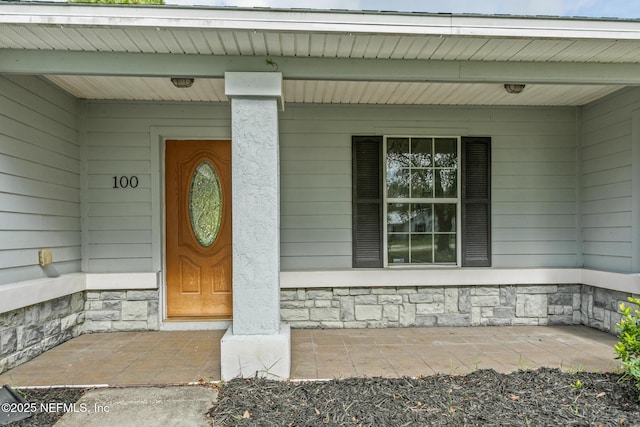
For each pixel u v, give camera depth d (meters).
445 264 4.64
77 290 4.05
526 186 4.67
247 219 3.00
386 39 2.79
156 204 4.36
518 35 2.73
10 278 3.24
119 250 4.34
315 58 3.08
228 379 2.93
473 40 2.82
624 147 4.05
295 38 2.76
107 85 3.83
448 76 3.15
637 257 3.91
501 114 4.64
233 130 3.02
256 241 3.01
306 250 4.48
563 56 3.11
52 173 3.79
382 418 2.34
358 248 4.52
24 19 2.51
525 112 4.66
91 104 4.32
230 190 4.54
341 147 4.51
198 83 3.76
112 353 3.60
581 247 4.68
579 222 4.69
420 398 2.59
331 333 4.21
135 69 3.00
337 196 4.51
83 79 3.66
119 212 4.35
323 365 3.28
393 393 2.67
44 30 2.64
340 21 2.64
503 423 2.30
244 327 2.99
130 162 4.35
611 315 4.15
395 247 4.60
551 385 2.78
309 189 4.49
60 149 3.93
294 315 4.37
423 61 3.14
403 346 3.77
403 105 4.55
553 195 4.69
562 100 4.41
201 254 4.51
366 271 4.38
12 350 3.21
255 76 3.01
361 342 3.90
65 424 2.33
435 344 3.84
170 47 2.90
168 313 4.48
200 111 4.40
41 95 3.62
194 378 3.04
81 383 2.94
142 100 4.32
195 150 4.52
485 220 4.64
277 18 2.61
